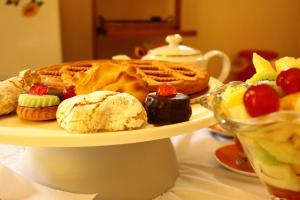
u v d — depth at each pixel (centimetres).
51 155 53
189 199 53
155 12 221
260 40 250
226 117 37
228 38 243
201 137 75
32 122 50
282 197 39
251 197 52
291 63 45
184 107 48
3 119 51
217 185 55
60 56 173
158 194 55
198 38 238
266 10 246
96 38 197
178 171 60
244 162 61
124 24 188
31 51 169
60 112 47
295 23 254
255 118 34
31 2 165
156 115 48
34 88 52
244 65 227
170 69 73
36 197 50
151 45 201
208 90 64
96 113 44
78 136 43
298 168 36
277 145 36
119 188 52
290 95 36
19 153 67
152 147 54
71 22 211
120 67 58
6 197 50
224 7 237
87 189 51
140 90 52
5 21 164
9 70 169
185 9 230
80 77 56
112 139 43
